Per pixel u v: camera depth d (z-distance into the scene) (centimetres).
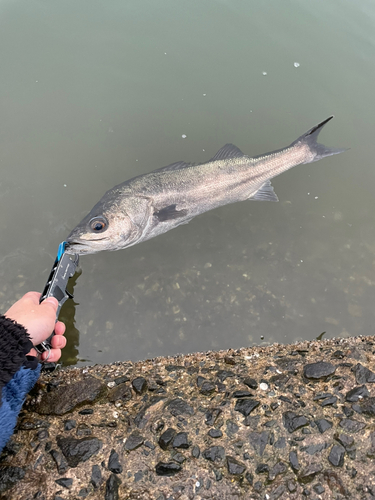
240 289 60
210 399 41
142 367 47
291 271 63
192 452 37
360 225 69
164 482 35
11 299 57
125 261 61
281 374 44
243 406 40
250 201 70
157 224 63
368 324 58
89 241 58
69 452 35
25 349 28
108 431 37
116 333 55
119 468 35
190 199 64
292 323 58
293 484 35
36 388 40
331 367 44
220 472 36
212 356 51
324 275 63
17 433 36
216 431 38
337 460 37
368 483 36
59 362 51
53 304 35
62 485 34
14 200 65
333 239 67
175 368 46
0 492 33
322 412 40
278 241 66
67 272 40
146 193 61
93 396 40
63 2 95
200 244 64
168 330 56
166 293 59
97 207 59
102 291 58
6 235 62
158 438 37
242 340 56
